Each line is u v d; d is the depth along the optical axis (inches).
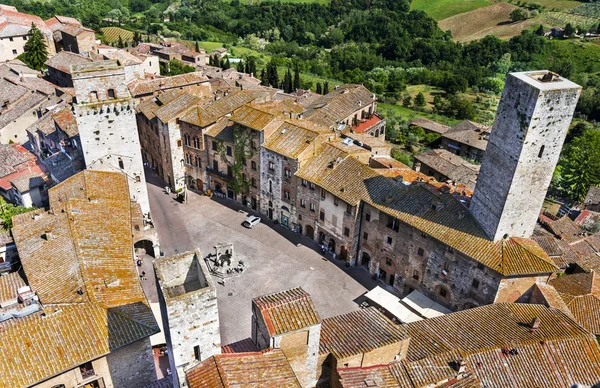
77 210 2311.8
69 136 3134.8
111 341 1628.9
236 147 3272.6
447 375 1644.9
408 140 5206.7
